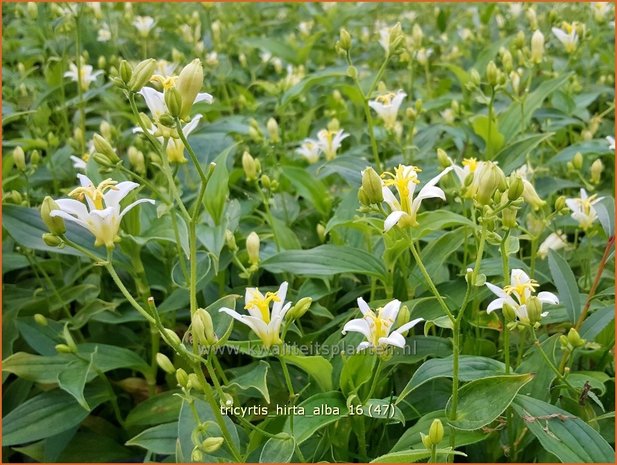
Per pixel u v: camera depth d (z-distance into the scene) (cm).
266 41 79
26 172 50
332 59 87
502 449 34
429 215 35
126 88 30
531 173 48
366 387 33
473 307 37
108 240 29
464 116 57
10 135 67
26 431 37
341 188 56
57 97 68
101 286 47
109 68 77
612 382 37
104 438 41
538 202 38
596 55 79
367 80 68
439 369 30
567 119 56
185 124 31
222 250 43
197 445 28
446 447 29
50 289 47
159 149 31
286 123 72
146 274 45
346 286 45
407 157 55
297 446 29
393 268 38
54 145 54
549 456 32
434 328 39
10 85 70
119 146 61
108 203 29
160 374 45
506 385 28
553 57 73
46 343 42
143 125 31
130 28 87
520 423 33
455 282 38
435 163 55
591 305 38
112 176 41
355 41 92
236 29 96
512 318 29
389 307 29
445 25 88
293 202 53
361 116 68
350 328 28
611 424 34
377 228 36
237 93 79
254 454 32
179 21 87
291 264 38
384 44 60
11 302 46
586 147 51
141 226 45
